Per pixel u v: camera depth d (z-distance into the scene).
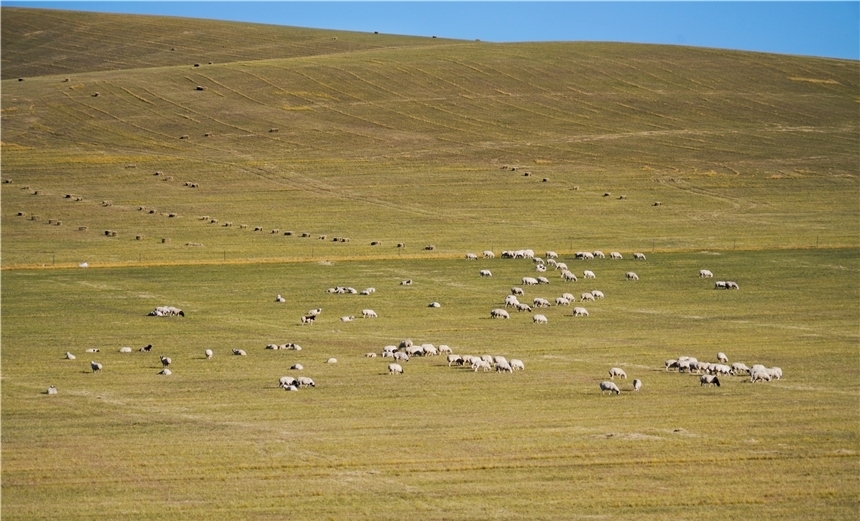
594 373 50.53
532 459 35.34
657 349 57.03
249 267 89.00
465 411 42.44
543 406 43.28
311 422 40.69
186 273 85.94
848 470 34.12
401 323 65.88
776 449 36.50
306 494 31.97
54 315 68.44
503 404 43.72
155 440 38.16
